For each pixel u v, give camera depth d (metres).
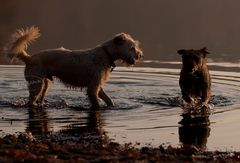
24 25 38.88
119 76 20.83
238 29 37.44
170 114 14.09
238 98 16.45
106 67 15.48
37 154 9.04
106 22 41.34
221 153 10.25
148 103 15.66
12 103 15.52
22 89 18.08
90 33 35.50
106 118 13.55
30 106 15.17
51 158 8.70
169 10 49.03
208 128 12.54
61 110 14.67
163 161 9.12
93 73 15.25
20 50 15.49
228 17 44.28
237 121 13.30
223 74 20.97
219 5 51.41
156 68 22.84
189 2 53.66
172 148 10.34
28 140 10.64
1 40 30.33
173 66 23.36
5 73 21.66
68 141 11.03
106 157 9.08
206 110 14.70
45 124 12.85
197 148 10.60
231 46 29.84
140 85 18.89
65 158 8.91
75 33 35.50
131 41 15.53
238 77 20.30
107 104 15.36
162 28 38.19
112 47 15.43
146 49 28.75
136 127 12.52
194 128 12.48
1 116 13.74
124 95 16.97
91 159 8.89
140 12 47.75
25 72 15.64
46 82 15.80
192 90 16.02
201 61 15.95
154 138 11.50
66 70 15.38
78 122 13.08
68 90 17.97
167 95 16.97
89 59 15.32
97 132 12.00
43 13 46.28
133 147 10.52
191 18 43.84
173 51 28.03
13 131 12.03
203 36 34.19
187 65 15.73
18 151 8.94
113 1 54.59
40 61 15.45
